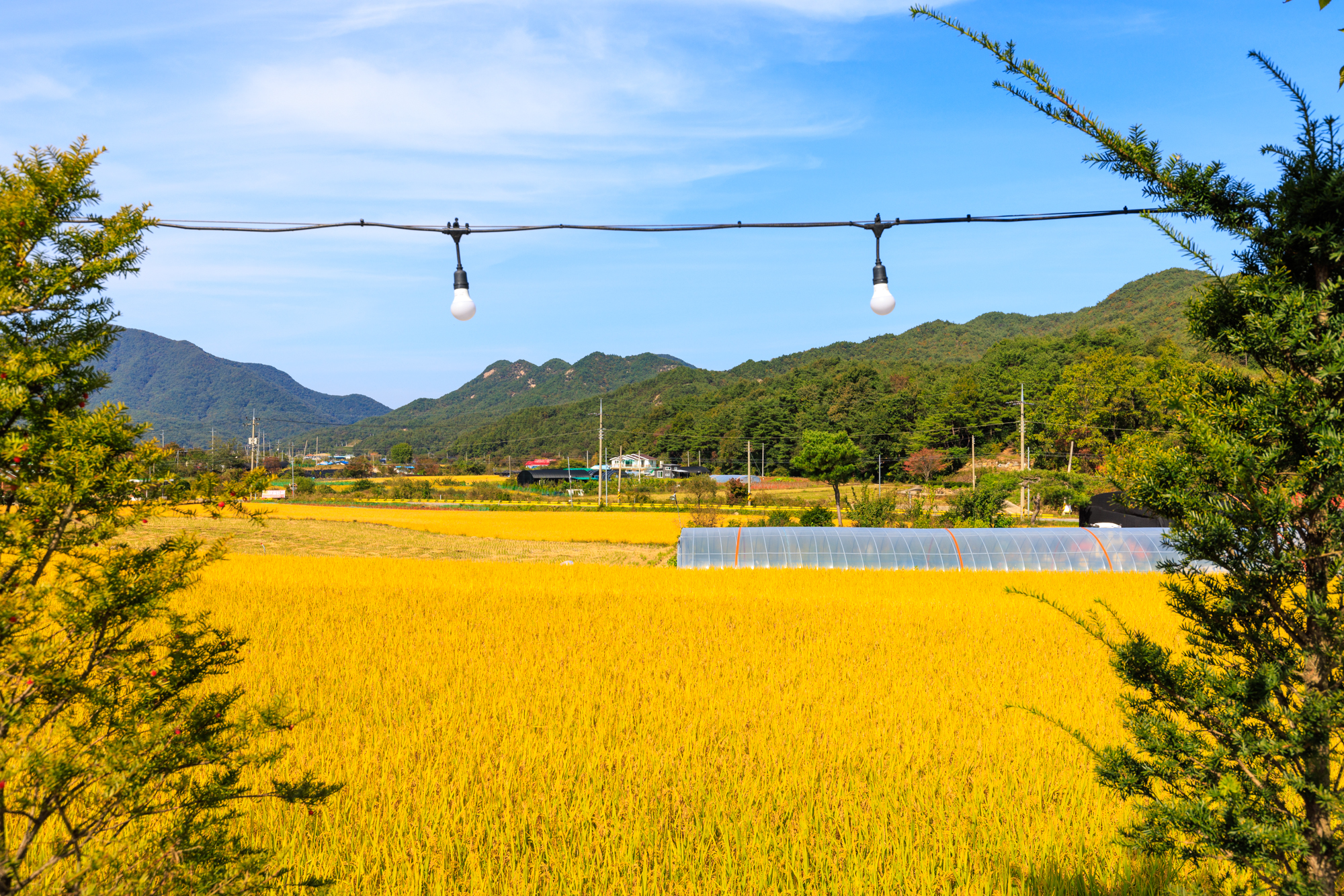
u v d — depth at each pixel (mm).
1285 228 3389
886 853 6832
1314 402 3244
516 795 7914
